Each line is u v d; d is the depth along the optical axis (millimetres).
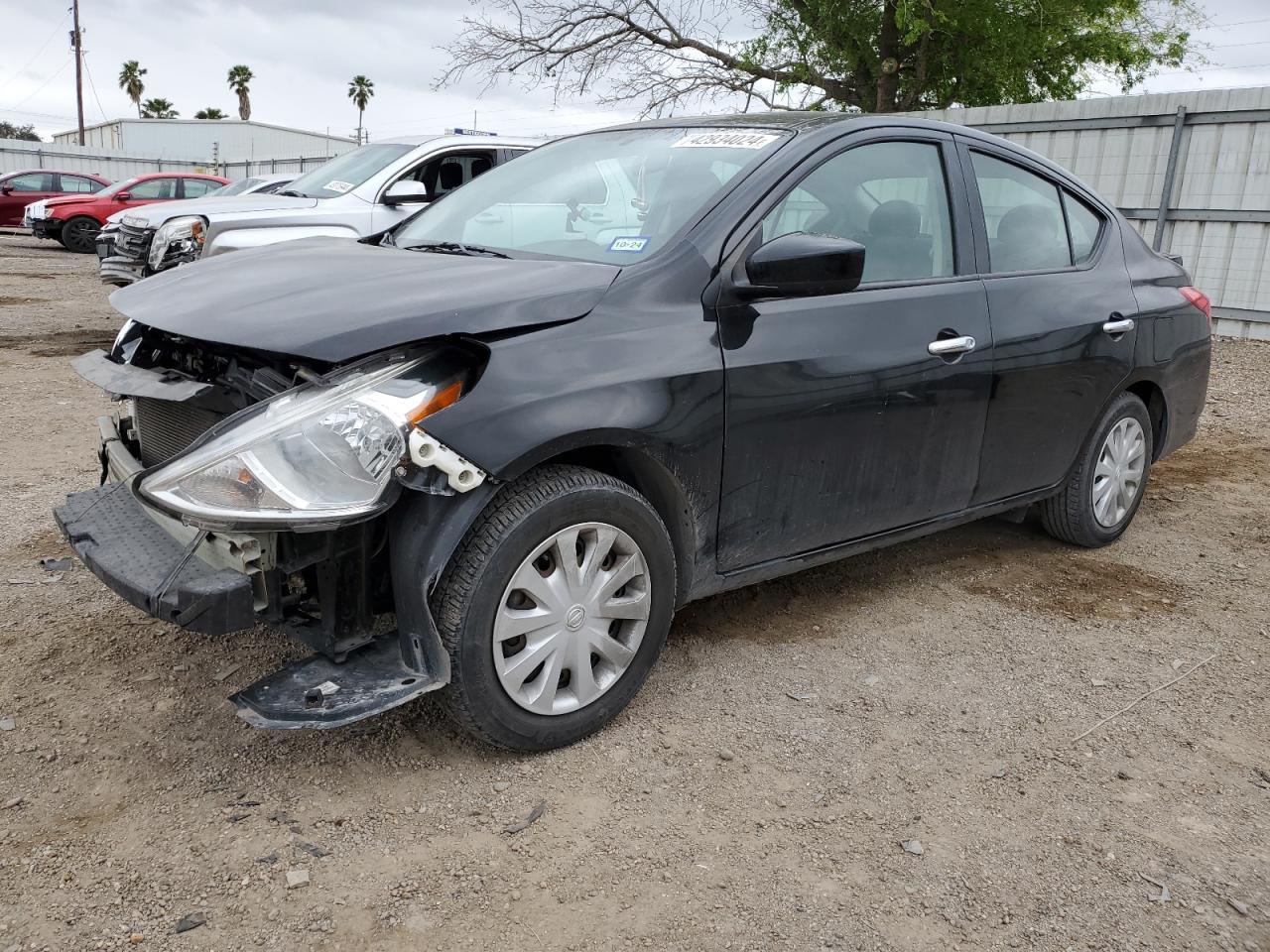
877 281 3348
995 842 2449
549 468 2607
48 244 22094
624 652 2801
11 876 2188
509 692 2574
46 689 2949
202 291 2895
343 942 2045
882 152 3447
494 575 2471
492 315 2525
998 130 11836
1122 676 3334
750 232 2992
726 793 2600
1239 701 3188
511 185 3750
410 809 2477
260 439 2283
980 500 3816
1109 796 2656
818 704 3074
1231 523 4973
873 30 16719
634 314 2750
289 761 2654
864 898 2234
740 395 2883
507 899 2186
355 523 2271
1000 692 3201
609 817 2480
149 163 35656
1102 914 2219
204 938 2039
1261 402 7746
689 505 2865
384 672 2480
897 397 3293
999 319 3641
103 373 2889
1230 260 10141
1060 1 16047
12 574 3752
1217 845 2471
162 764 2619
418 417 2326
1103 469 4363
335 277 2838
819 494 3197
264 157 43125
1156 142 10469
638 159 3447
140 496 2303
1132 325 4195
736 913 2172
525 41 17750
